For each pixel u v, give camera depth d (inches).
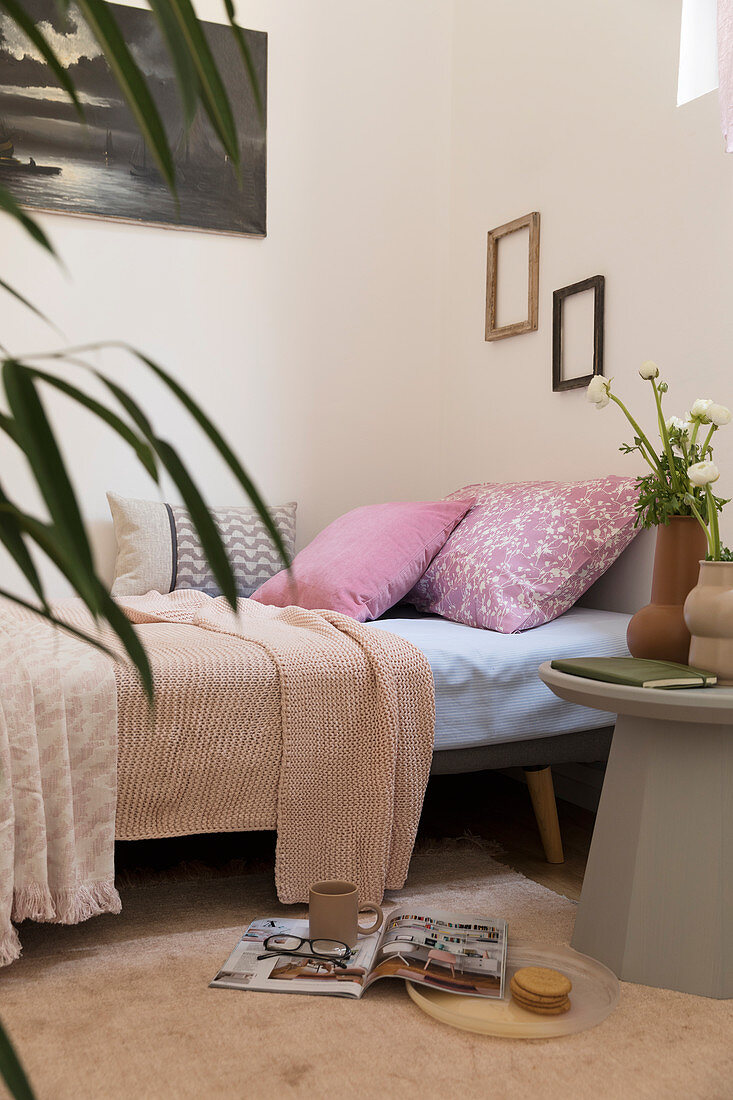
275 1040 53.6
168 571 117.1
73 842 62.4
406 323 138.0
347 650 73.7
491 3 126.3
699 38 93.1
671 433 71.9
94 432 122.3
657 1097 48.6
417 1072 50.6
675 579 71.0
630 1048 53.4
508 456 122.7
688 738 62.0
